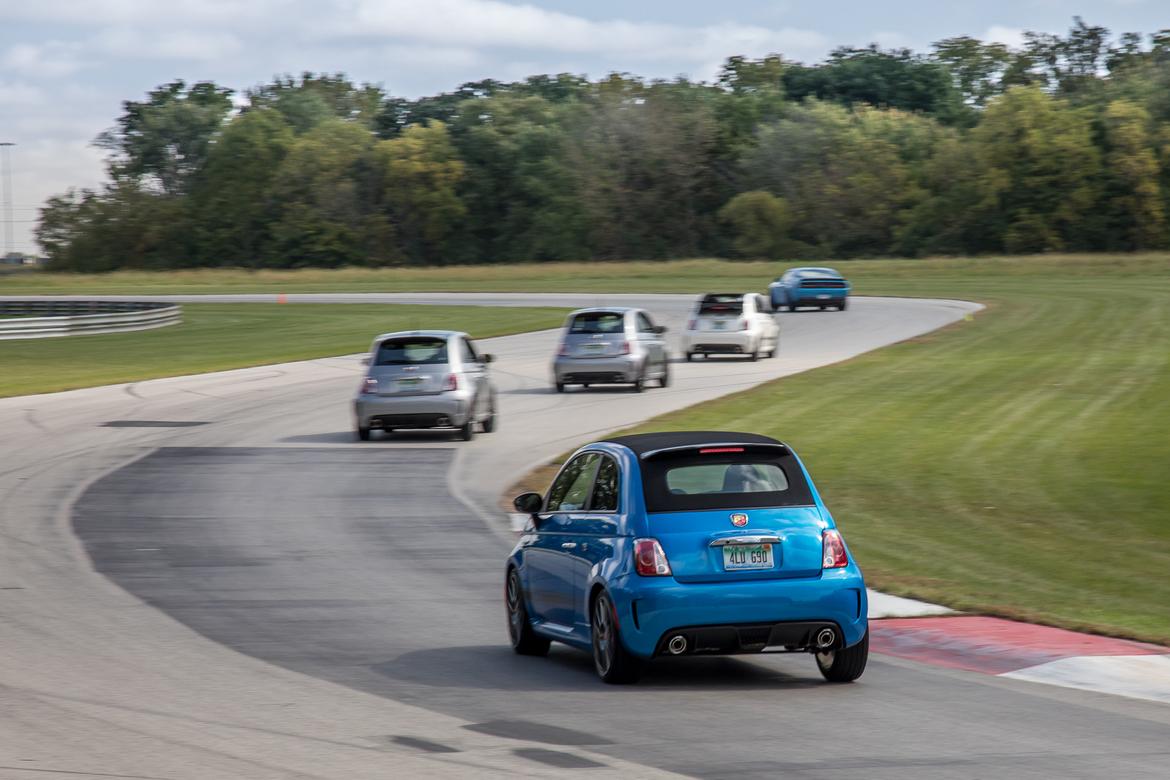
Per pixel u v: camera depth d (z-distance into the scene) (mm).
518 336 95875
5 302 145500
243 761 13047
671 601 16391
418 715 15258
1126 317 93188
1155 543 27906
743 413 51344
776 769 12719
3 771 12625
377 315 123188
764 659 19109
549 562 18688
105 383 70188
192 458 44031
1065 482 35188
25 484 38406
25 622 21203
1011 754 13297
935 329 90375
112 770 12680
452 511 33719
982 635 19906
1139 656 18359
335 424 53469
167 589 24281
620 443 18219
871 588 23750
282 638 20172
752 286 151125
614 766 12844
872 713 15328
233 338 102500
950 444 42312
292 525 31750
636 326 60469
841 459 39969
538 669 18219
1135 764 12875
